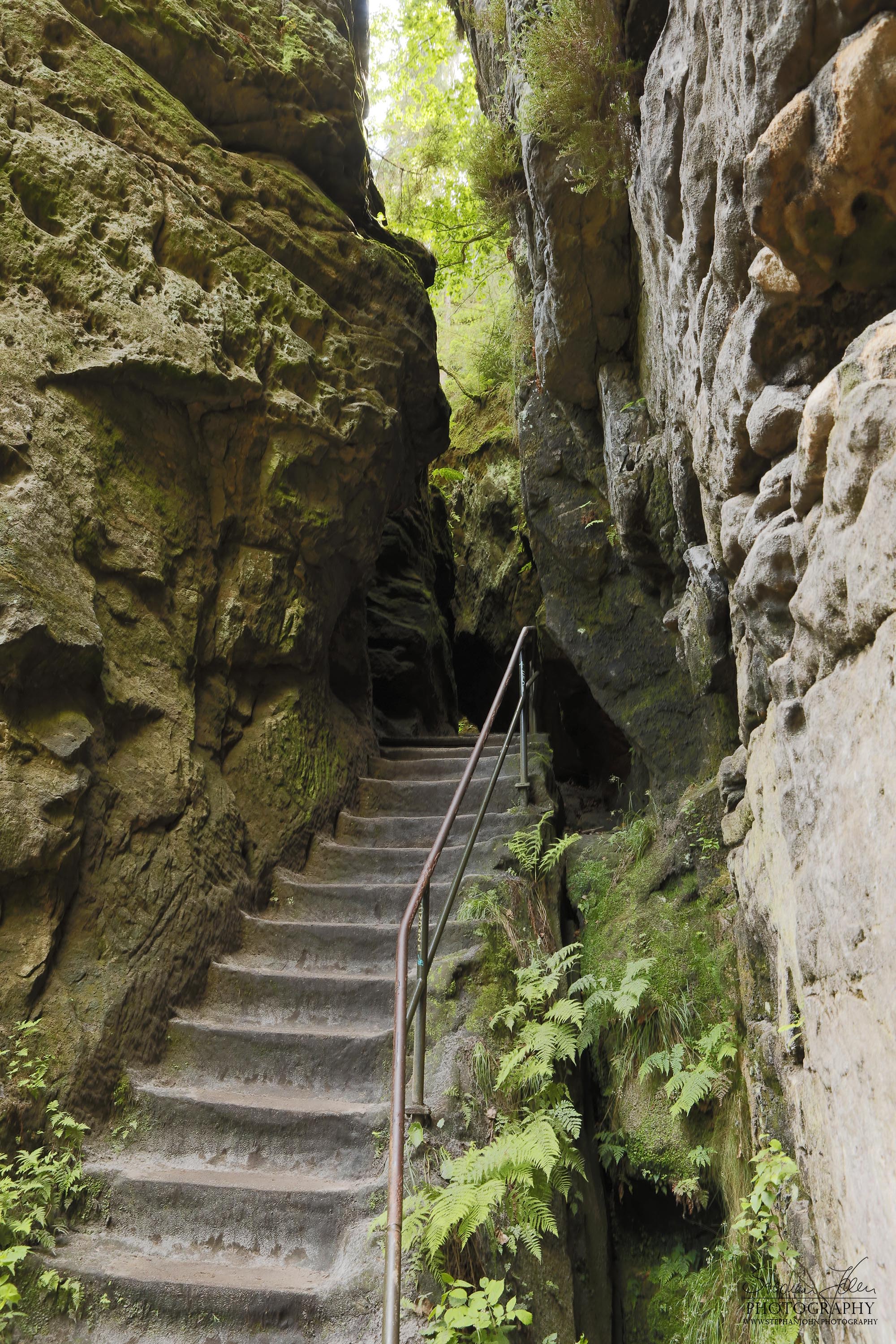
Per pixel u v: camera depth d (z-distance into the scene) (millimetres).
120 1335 3094
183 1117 3947
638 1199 4656
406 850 5902
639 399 5871
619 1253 4535
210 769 5324
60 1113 3635
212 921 4855
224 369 5391
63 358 4551
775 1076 3518
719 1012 4586
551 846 5730
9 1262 3086
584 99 4793
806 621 2551
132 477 4965
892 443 1972
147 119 5508
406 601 10500
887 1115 2039
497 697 5852
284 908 5500
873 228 2543
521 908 5105
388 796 6832
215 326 5371
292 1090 4219
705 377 3564
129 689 4691
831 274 2719
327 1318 3102
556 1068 4457
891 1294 2020
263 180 6227
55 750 4039
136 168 5262
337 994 4684
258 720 5980
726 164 3021
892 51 2139
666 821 5820
